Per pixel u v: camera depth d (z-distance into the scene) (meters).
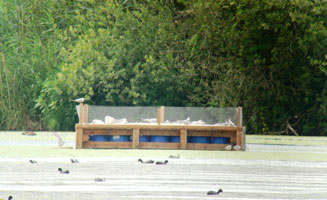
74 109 59.84
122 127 38.56
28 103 61.03
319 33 57.44
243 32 61.34
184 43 61.69
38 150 36.66
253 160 32.78
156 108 40.97
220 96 59.72
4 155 32.88
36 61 60.97
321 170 28.52
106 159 31.12
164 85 60.72
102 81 58.91
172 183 21.72
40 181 21.69
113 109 40.03
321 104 61.06
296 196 19.16
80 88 59.75
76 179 22.41
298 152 40.19
